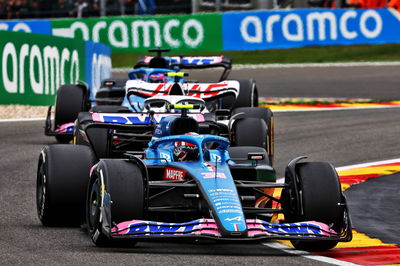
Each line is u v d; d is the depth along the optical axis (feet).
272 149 145.89
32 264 77.36
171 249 86.84
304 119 228.84
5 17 373.81
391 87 297.74
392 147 182.29
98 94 205.46
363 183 142.00
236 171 101.65
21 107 235.20
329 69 341.21
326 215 86.07
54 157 98.53
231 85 157.28
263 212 90.07
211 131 139.64
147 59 199.31
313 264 80.94
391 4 359.66
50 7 372.17
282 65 352.69
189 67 199.11
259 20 357.20
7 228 98.43
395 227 106.93
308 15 355.77
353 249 91.50
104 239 85.87
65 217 98.53
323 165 89.40
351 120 224.94
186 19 359.46
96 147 125.18
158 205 95.09
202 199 86.33
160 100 135.13
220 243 91.50
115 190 83.51
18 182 135.44
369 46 369.30
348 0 366.22
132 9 370.12
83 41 268.82
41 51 243.40
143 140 129.59
